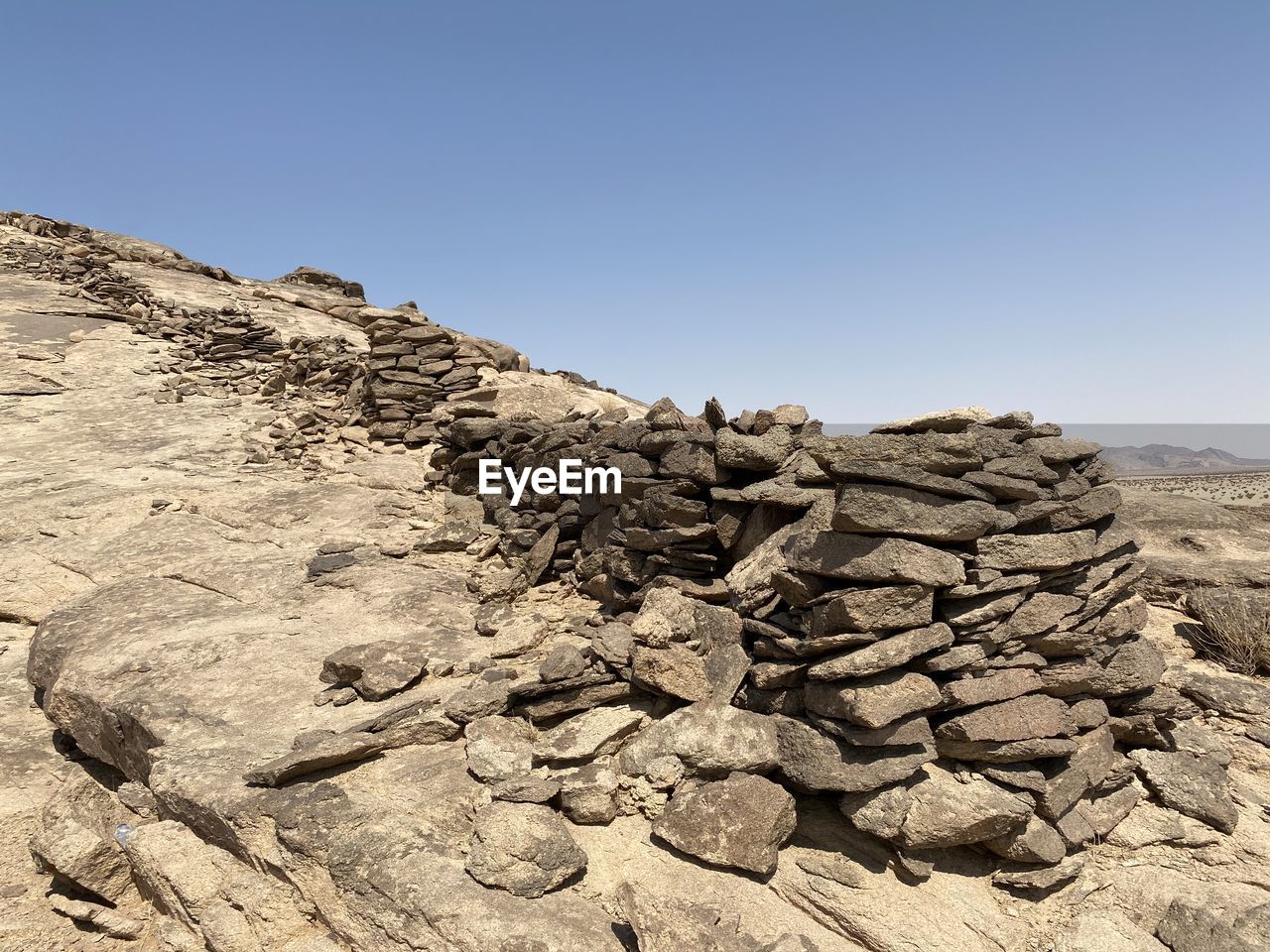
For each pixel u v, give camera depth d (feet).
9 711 25.93
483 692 20.10
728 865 15.39
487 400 51.42
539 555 28.89
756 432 21.70
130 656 23.91
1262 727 21.07
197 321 79.66
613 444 26.94
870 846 16.15
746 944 13.11
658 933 13.19
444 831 16.26
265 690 22.12
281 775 17.17
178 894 16.60
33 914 18.62
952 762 17.24
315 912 15.66
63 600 30.68
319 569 30.78
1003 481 17.02
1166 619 27.58
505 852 14.96
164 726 20.20
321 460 47.11
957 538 16.52
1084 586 18.53
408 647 23.68
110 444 50.65
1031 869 16.05
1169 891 16.12
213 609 27.86
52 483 42.68
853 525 15.88
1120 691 18.85
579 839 16.38
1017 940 14.69
